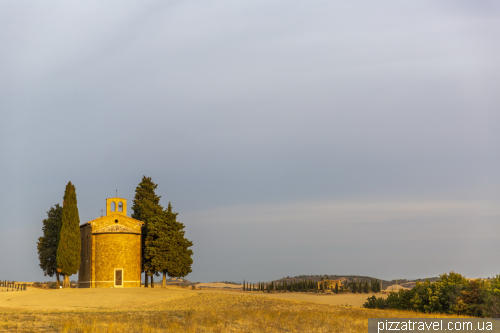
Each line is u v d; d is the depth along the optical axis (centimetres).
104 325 3353
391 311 5275
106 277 7706
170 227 8350
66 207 7906
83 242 8325
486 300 4909
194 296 6544
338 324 3938
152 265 8150
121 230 7862
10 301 6316
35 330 3080
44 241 8362
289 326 3778
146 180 9350
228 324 3738
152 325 3469
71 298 6391
